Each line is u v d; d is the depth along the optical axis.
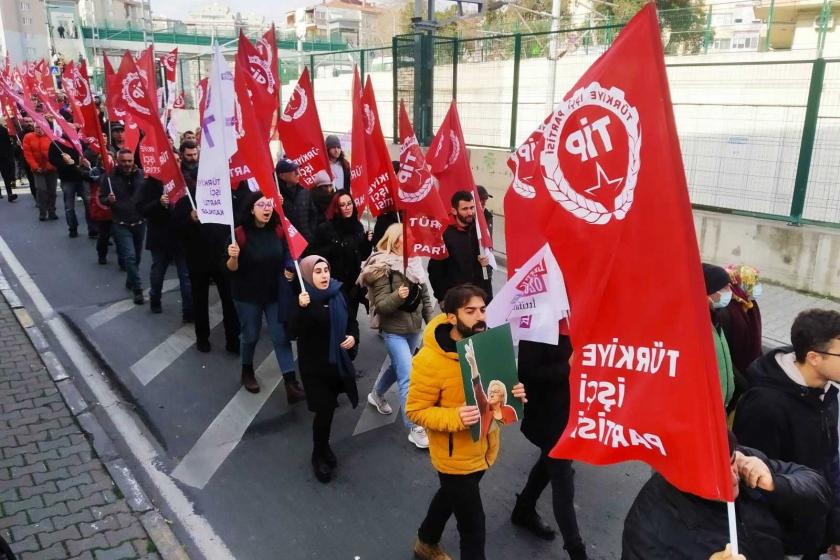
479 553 3.40
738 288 4.21
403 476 4.80
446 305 3.28
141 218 8.43
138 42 42.25
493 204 13.54
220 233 6.47
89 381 6.32
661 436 2.13
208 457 5.05
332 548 4.04
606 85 2.13
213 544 4.09
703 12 19.33
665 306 2.09
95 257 10.74
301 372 4.68
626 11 23.34
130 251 8.45
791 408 2.85
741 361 4.22
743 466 2.38
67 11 48.31
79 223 13.03
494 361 3.21
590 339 2.27
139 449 5.15
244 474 4.83
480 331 3.25
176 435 5.37
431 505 3.71
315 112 6.74
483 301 3.24
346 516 4.35
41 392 6.05
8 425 5.44
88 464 4.88
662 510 2.37
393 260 5.12
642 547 2.38
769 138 9.71
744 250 9.34
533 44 13.79
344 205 6.30
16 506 4.36
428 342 3.33
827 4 16.12
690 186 10.66
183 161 7.76
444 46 14.45
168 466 4.94
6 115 16.28
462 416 3.13
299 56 20.80
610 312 2.21
